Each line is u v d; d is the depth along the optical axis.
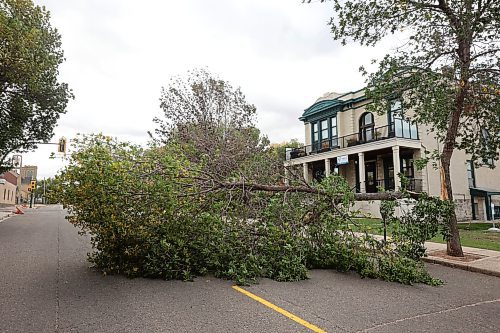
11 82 16.45
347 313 4.68
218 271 6.72
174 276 6.56
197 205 7.02
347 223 7.39
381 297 5.50
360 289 5.98
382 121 22.38
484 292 5.95
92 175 5.85
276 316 4.52
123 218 6.13
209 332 3.95
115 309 4.75
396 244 7.18
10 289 5.74
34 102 19.31
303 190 8.11
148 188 6.20
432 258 8.78
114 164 5.85
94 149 6.16
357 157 23.94
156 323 4.22
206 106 19.36
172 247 6.49
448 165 9.32
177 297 5.34
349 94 24.80
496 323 4.37
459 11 8.20
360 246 7.08
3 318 4.38
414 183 20.58
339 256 7.31
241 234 7.04
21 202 70.12
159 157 6.85
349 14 8.66
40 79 17.78
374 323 4.31
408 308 4.95
